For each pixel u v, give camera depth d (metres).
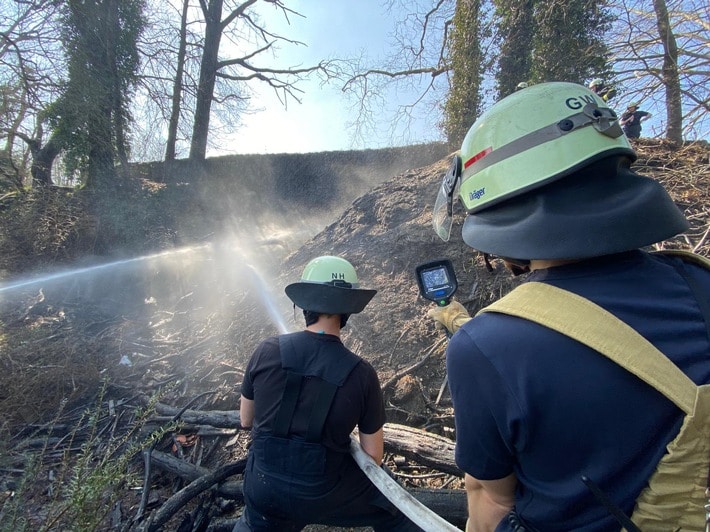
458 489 2.37
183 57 12.30
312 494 1.68
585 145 0.80
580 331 0.71
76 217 8.45
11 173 9.35
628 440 0.68
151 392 3.74
